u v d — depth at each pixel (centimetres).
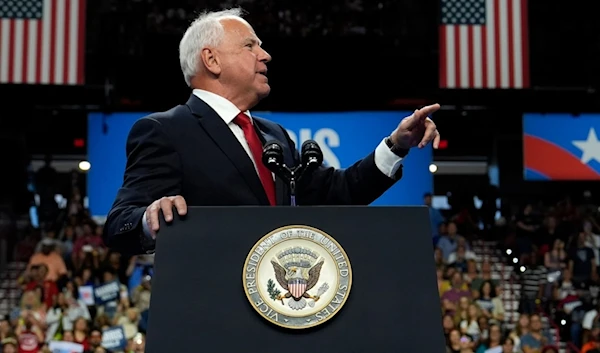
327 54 2652
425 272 294
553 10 2823
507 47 2042
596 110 2984
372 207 301
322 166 412
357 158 2547
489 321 1827
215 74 396
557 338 1966
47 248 2161
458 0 2058
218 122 383
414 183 2553
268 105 2788
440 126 3228
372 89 2761
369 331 285
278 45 2628
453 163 3456
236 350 281
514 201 3166
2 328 1705
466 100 2945
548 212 2731
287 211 300
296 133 2553
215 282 289
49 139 3269
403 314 288
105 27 2652
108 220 362
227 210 299
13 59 1998
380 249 296
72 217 2444
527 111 2991
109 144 2580
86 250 2148
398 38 2667
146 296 1862
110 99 2725
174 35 2617
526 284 2373
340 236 296
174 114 386
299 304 286
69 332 1709
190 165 373
